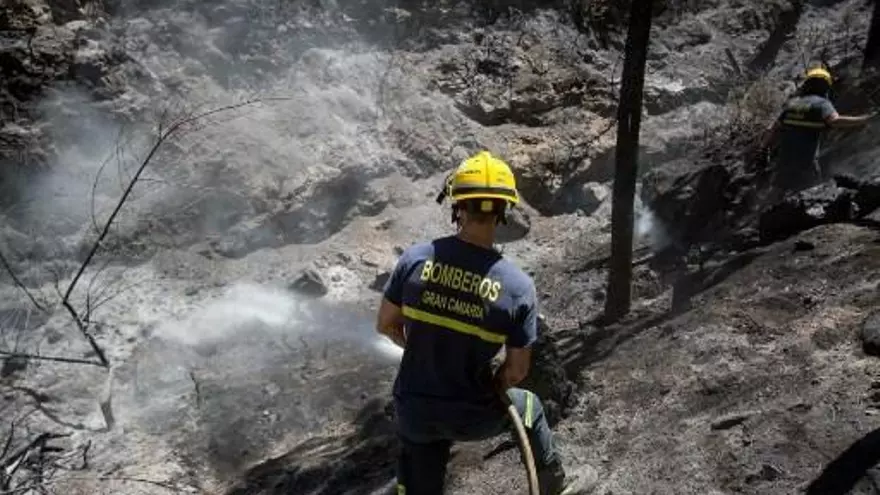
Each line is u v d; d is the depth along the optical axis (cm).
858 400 438
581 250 1022
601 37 1356
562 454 477
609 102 1250
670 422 487
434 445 338
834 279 595
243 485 621
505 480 484
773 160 871
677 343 582
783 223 727
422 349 318
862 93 1019
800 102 768
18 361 754
